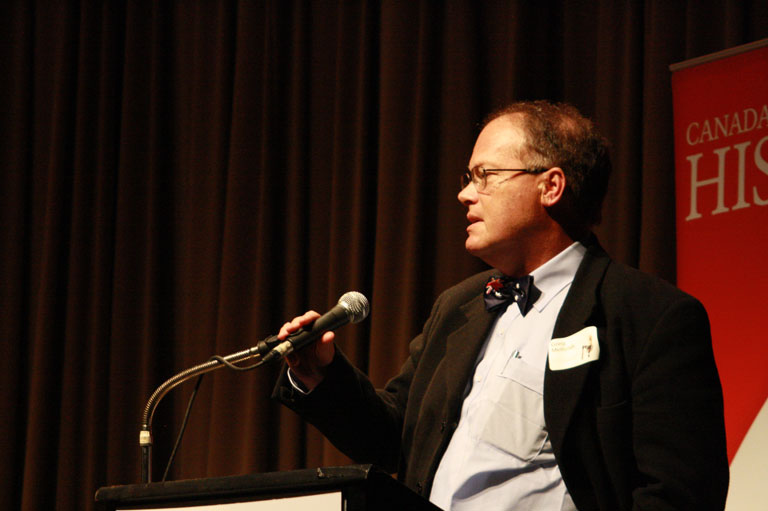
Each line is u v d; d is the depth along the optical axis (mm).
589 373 2770
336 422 3172
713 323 4785
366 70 6848
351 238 6684
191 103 7457
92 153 7555
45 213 7621
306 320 2957
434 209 6469
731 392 4641
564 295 3082
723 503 2596
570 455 2719
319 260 6863
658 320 2779
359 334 6496
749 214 4816
